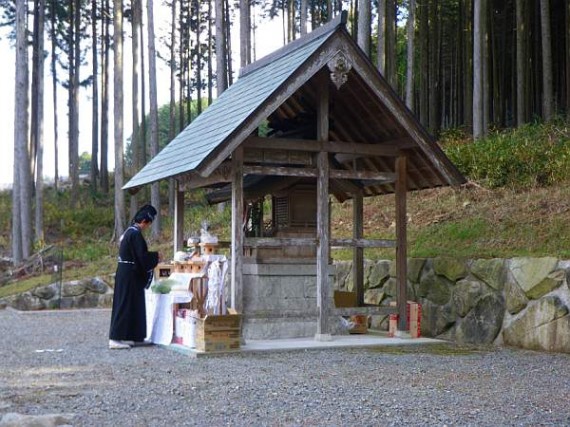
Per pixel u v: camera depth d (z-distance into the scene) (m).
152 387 6.36
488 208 12.66
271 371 7.30
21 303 17.16
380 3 21.05
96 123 33.44
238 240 8.97
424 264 11.28
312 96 9.98
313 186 10.54
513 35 29.52
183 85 37.56
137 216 9.93
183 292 9.61
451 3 31.33
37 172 25.44
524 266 9.45
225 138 8.52
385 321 11.70
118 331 9.41
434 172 10.20
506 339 9.57
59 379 6.85
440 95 33.94
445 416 5.20
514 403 5.68
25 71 22.70
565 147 13.61
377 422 5.01
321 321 9.52
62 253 20.61
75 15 35.53
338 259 13.36
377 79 9.30
